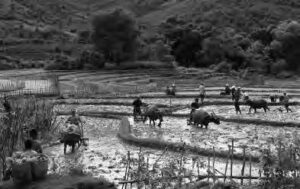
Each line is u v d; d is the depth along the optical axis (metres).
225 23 181.75
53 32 182.00
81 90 70.12
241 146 28.53
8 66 123.94
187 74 113.88
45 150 29.39
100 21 126.31
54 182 17.28
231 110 48.94
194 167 23.31
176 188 18.66
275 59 134.12
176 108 49.62
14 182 17.48
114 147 30.33
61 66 117.69
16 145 26.98
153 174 19.50
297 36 131.50
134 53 128.12
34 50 150.62
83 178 17.83
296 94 64.75
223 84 88.94
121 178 21.62
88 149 29.69
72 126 28.67
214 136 33.12
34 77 98.00
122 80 98.94
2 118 30.00
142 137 32.97
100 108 51.84
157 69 121.00
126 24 126.25
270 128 36.91
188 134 34.25
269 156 18.48
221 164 24.31
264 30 151.25
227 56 135.75
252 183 20.02
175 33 146.62
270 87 79.75
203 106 53.03
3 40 158.38
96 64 118.94
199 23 174.00
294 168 18.44
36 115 32.84
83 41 161.62
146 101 58.53
